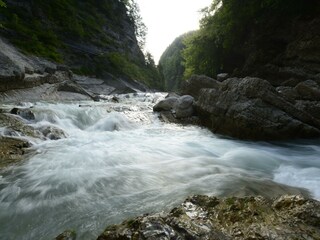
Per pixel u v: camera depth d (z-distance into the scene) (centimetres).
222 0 2714
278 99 1005
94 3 6406
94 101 2039
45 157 667
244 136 1031
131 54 7244
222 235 304
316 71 1641
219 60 3191
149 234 285
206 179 568
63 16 4422
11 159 644
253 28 2534
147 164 665
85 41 4759
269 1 2111
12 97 1576
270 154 833
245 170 666
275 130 965
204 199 391
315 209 339
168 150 826
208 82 1642
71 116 1170
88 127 1138
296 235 297
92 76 3947
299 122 953
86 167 612
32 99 1717
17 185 508
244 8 2422
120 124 1166
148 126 1226
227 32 2733
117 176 567
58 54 3391
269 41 2316
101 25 6047
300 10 2042
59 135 899
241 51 2800
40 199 459
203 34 3180
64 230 377
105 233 308
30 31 3284
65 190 493
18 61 1828
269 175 635
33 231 377
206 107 1189
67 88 2253
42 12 4050
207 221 335
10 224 393
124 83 4291
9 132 816
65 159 658
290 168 698
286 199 374
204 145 922
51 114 1089
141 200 460
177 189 509
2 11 3195
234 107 1045
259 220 334
